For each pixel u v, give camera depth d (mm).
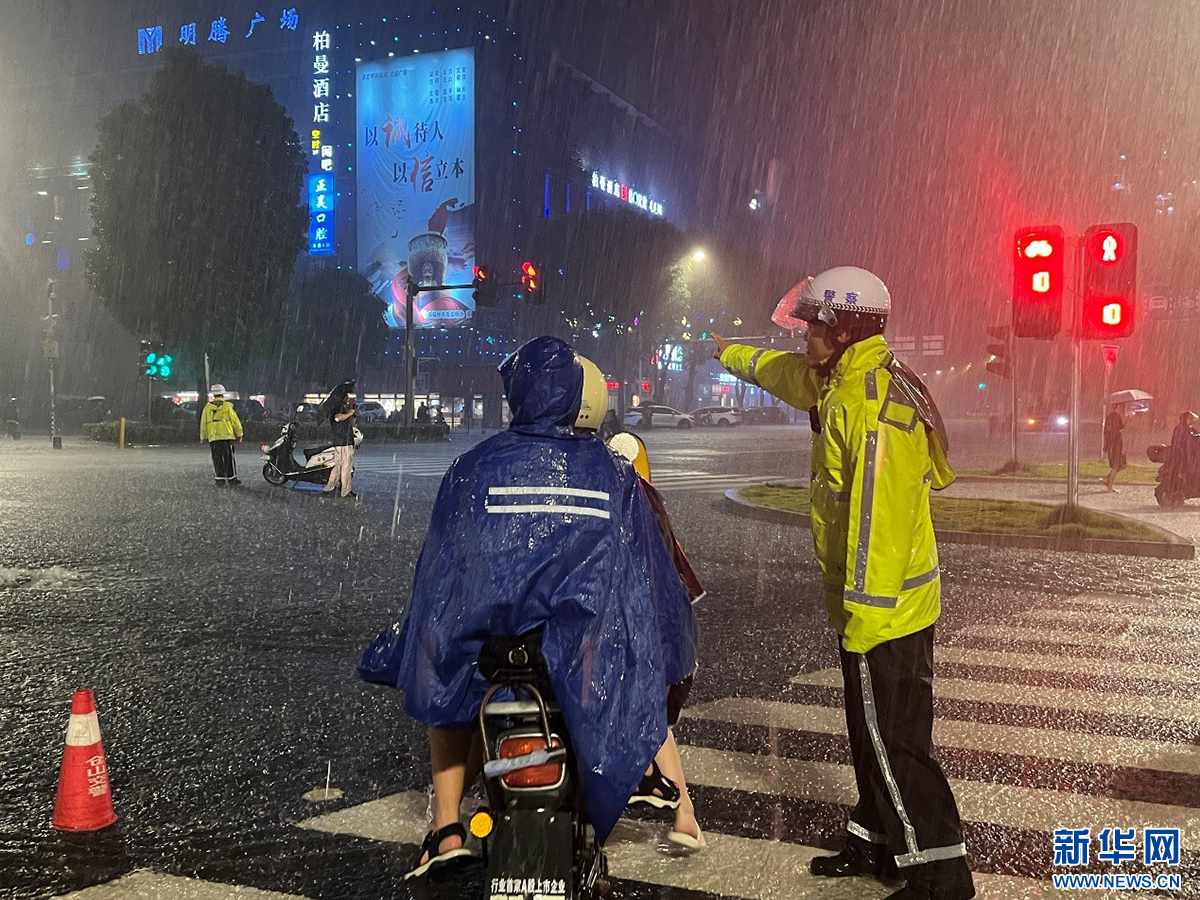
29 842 3535
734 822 3713
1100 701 5352
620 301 65188
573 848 2285
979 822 3730
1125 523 12070
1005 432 55438
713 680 5766
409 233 86938
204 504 15938
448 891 3133
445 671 2457
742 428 69938
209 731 4805
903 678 2932
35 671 5922
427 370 75938
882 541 2871
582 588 2432
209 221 38094
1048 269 11891
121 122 37406
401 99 87812
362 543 11531
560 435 2656
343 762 4367
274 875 3256
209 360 39875
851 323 3039
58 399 57750
